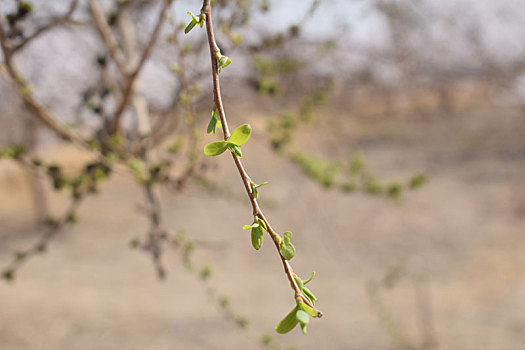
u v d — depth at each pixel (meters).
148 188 2.35
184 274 9.34
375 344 6.59
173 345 6.80
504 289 7.84
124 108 2.11
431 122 14.87
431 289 8.02
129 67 2.32
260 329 7.18
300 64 2.67
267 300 8.19
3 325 7.24
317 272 9.02
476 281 8.27
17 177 13.31
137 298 8.26
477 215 11.23
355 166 2.95
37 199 11.70
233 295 8.36
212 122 0.64
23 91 1.90
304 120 2.76
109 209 12.63
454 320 6.94
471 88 13.13
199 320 7.50
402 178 13.60
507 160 14.42
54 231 2.31
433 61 6.26
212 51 0.65
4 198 12.98
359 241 10.04
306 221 10.19
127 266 9.69
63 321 7.39
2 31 1.75
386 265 8.94
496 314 7.15
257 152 15.52
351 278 8.66
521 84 8.19
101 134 2.32
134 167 2.16
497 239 9.86
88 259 9.96
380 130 14.41
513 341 6.31
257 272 9.34
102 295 8.41
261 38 2.37
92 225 11.62
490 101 13.13
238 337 7.00
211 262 9.79
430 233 10.31
